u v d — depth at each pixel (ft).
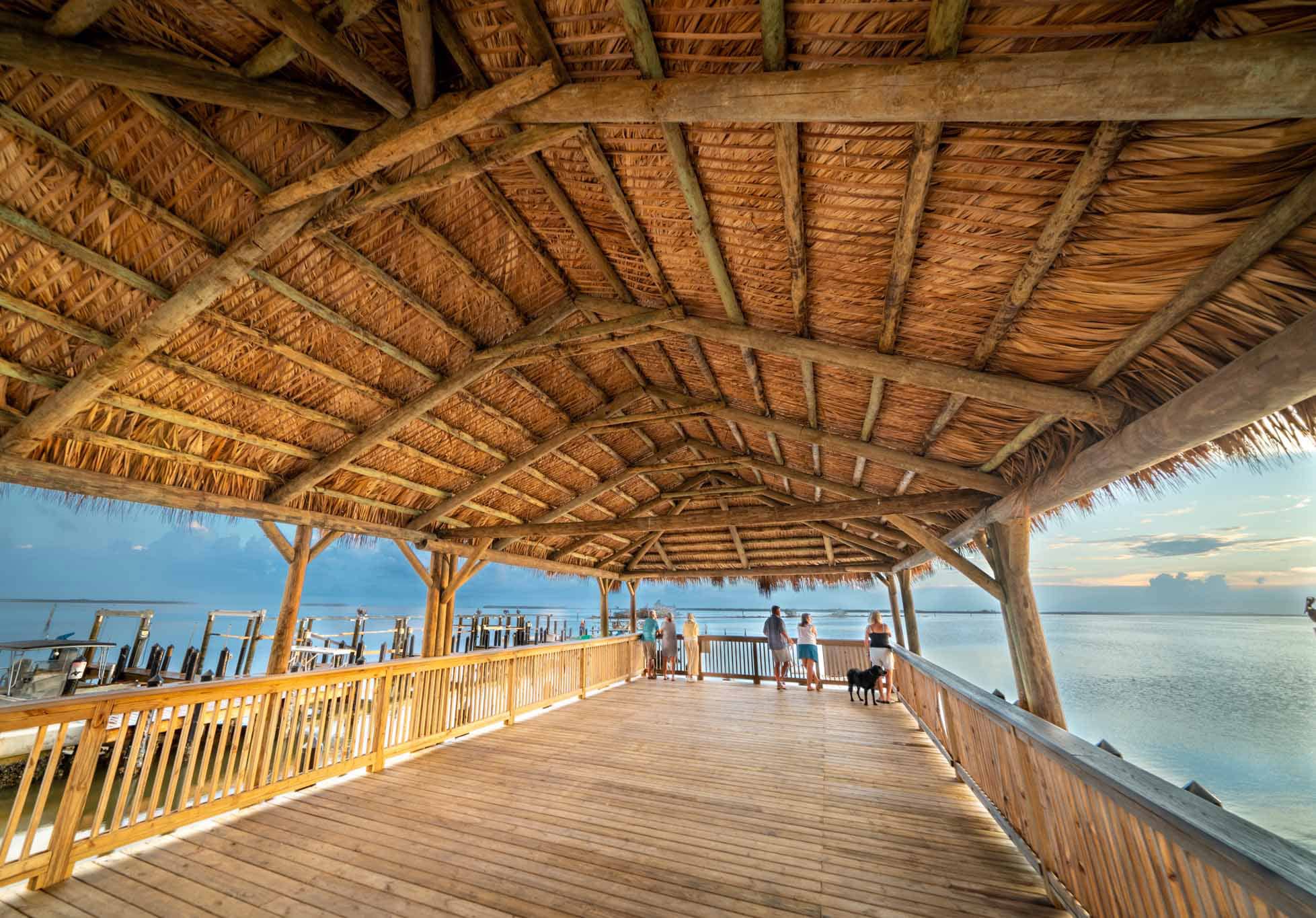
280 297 11.76
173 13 6.64
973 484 14.47
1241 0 4.15
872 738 19.20
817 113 5.86
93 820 9.72
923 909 8.43
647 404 21.52
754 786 14.07
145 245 9.52
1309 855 3.91
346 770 14.73
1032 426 11.41
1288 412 7.29
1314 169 4.97
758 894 8.84
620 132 8.36
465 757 16.63
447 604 24.38
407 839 10.79
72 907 8.32
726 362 15.55
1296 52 3.92
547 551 30.78
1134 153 5.61
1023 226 7.08
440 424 17.67
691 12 5.99
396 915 8.20
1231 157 5.16
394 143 7.84
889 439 15.38
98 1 6.05
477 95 7.22
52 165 8.09
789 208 8.23
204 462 14.03
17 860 8.63
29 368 10.19
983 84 5.00
